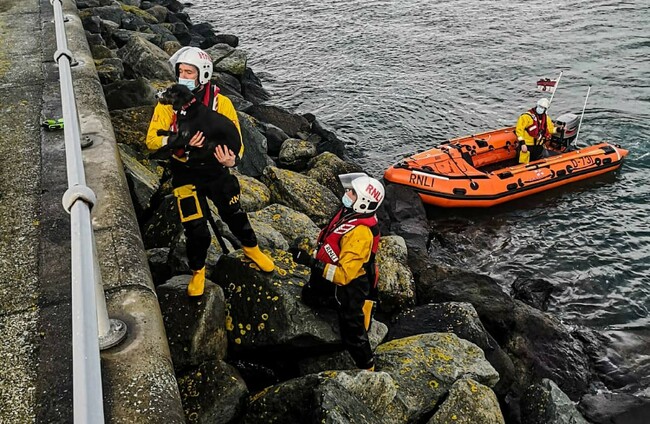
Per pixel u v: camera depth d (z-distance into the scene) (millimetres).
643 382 6832
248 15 22125
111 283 3705
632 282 8656
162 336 3391
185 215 4012
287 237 6934
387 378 4375
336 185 9719
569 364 6754
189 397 4102
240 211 4262
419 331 5969
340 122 13758
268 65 17375
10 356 3113
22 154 5109
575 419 5328
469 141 11477
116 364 3125
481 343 5902
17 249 3924
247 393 4238
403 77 16172
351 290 4398
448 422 4480
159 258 5289
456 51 17812
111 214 4352
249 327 4652
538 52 17516
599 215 10305
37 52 7605
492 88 15406
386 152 12547
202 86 3760
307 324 4574
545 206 10633
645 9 20875
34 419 2777
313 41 19172
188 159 3812
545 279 8742
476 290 7148
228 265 4898
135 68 10867
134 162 6758
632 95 14758
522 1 22375
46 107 6027
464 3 22438
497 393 5820
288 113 12562
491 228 10102
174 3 21719
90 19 12867
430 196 10359
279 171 8539
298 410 4027
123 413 2871
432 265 7594
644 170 11672
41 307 3441
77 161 2936
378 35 19469
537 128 11016
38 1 9922
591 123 13469
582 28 19344
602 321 7891
